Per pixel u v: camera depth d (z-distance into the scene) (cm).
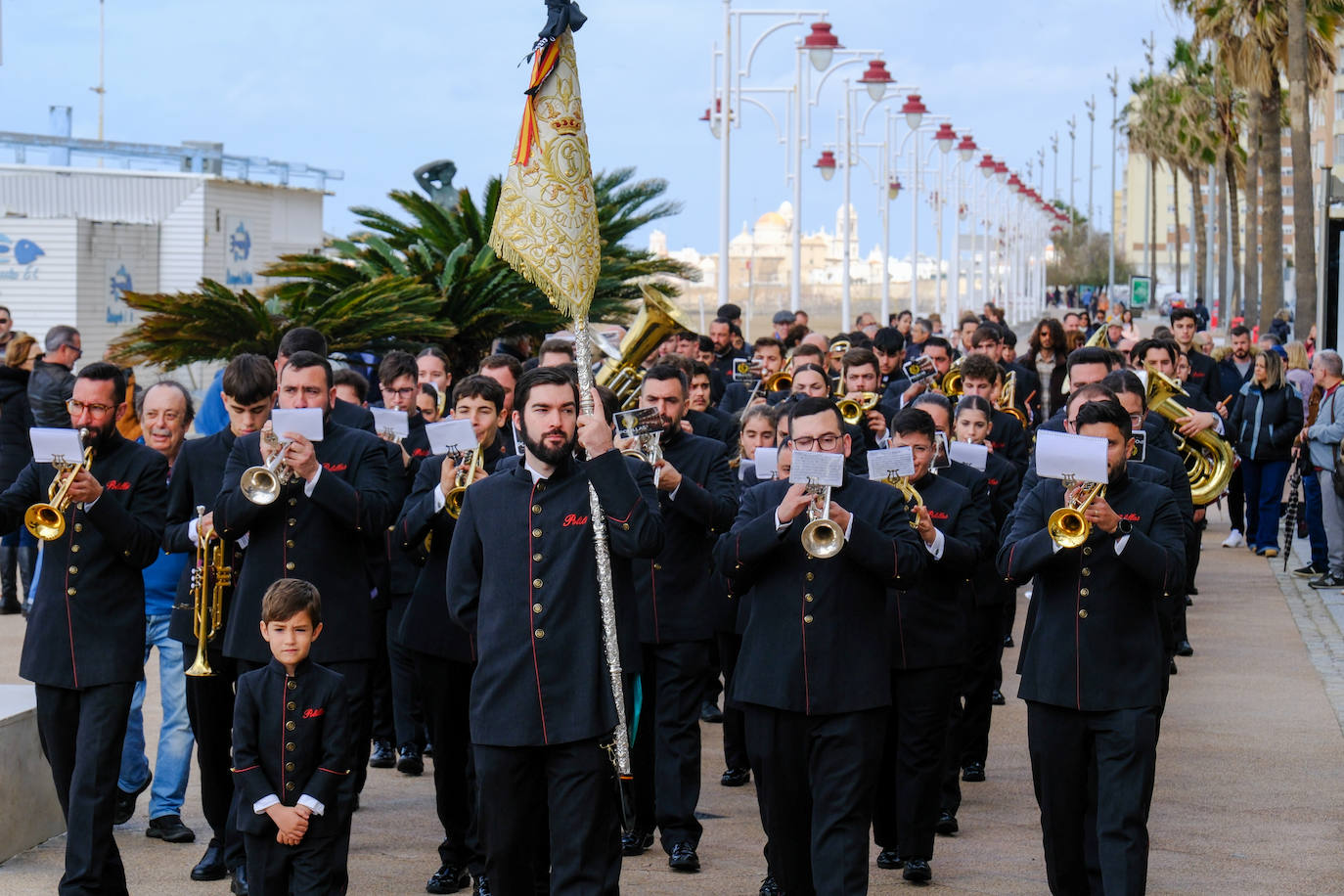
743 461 814
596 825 541
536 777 548
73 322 2930
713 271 5684
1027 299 8438
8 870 697
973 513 714
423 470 737
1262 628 1239
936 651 677
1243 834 745
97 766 614
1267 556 1580
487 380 766
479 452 692
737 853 724
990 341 1304
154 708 965
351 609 652
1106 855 586
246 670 638
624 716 543
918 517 662
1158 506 611
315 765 586
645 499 552
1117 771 592
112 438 650
